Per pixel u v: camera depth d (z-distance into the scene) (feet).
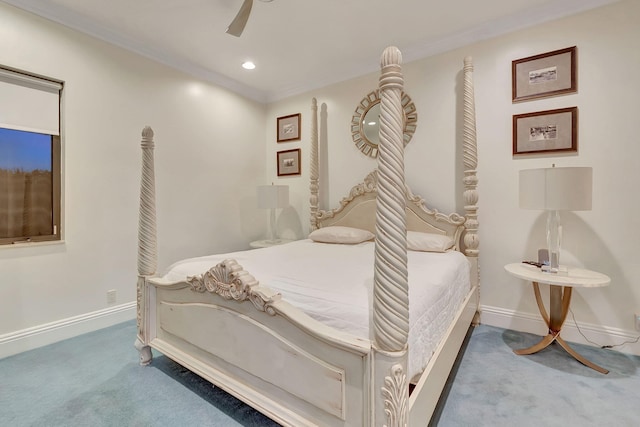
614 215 7.13
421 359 4.09
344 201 11.18
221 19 8.09
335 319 3.87
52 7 7.40
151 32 8.67
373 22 8.31
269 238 13.85
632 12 6.90
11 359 6.74
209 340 5.20
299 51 9.85
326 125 12.07
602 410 5.00
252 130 13.15
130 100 9.11
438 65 9.46
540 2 7.55
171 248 10.28
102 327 8.46
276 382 4.28
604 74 7.20
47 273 7.54
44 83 7.47
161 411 5.05
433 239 8.32
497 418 4.83
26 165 7.32
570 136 7.56
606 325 7.24
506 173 8.44
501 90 8.46
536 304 8.11
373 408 3.33
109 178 8.65
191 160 10.84
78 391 5.58
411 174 10.00
